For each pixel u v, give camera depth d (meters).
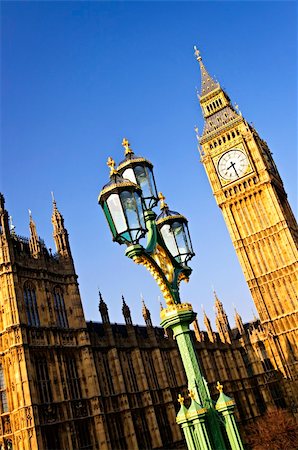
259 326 89.88
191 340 10.25
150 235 10.88
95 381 44.72
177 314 10.23
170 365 62.31
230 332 85.69
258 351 84.44
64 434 39.38
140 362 54.66
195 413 9.12
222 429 9.53
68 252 50.75
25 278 44.06
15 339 39.75
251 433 69.31
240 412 73.88
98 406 43.47
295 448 58.56
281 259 88.06
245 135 98.31
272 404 79.19
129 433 47.53
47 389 40.31
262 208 92.69
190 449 9.05
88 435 42.09
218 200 96.94
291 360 81.69
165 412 55.69
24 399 37.72
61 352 43.47
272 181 93.62
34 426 36.69
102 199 10.27
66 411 40.59
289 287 85.75
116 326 60.81
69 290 48.56
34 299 44.12
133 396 51.66
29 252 48.56
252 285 89.06
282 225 89.31
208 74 110.31
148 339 60.19
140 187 11.16
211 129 103.00
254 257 90.69
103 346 50.47
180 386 60.44
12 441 37.44
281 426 60.75
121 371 50.78
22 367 38.88
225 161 98.38
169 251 11.77
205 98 107.19
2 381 40.19
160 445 50.38
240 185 95.44
